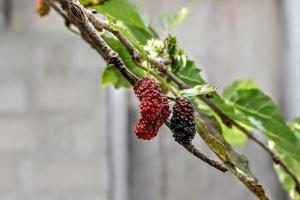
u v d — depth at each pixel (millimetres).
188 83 464
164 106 340
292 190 571
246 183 400
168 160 1099
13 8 1017
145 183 1088
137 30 502
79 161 1042
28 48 1021
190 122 339
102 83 521
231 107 474
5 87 1017
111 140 1052
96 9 460
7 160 1020
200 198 1114
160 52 453
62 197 1038
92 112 1044
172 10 1085
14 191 1021
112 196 1054
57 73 1031
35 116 1027
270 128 511
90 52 1038
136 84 345
